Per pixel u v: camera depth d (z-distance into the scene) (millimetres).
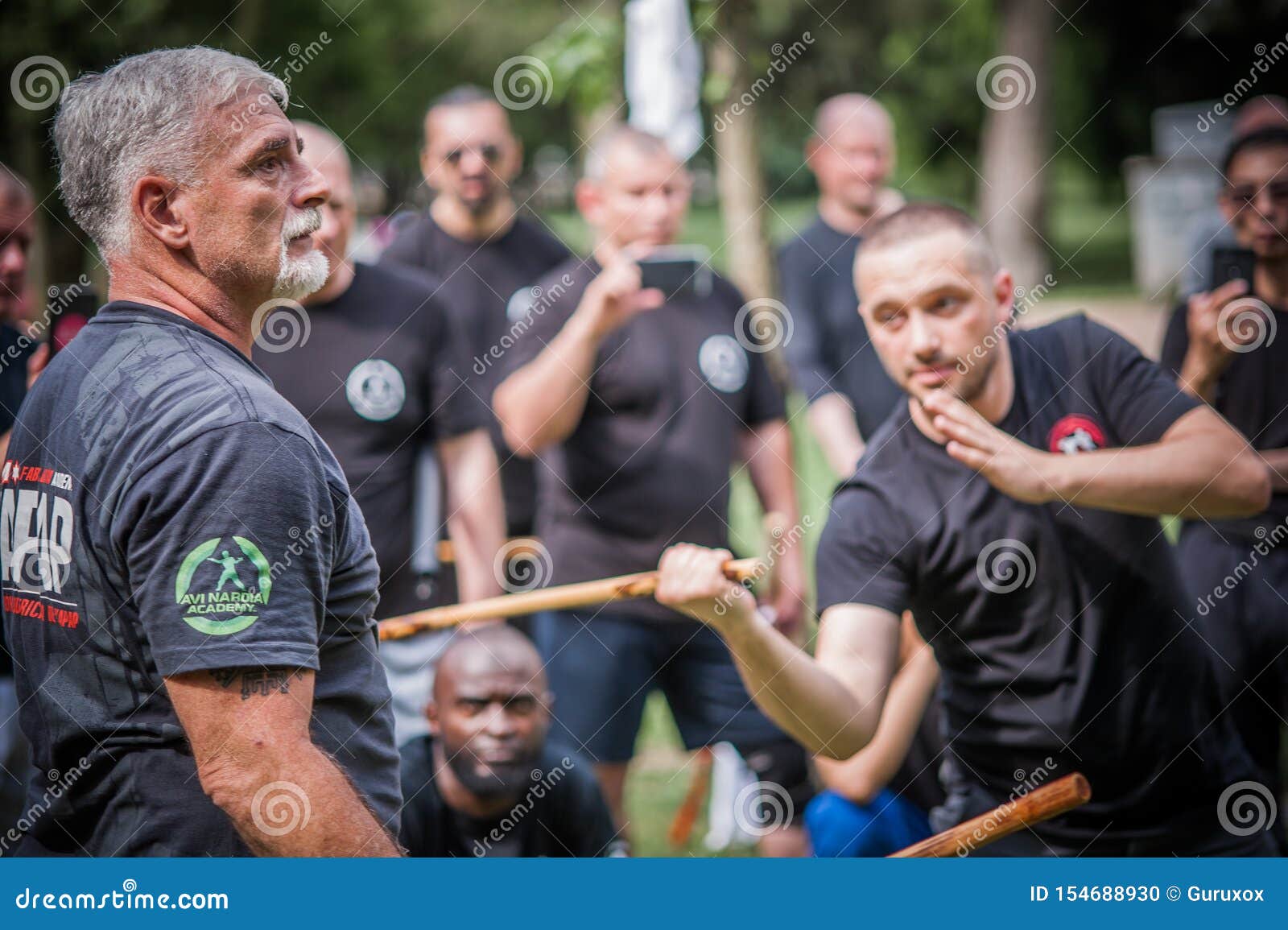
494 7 26984
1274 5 21062
